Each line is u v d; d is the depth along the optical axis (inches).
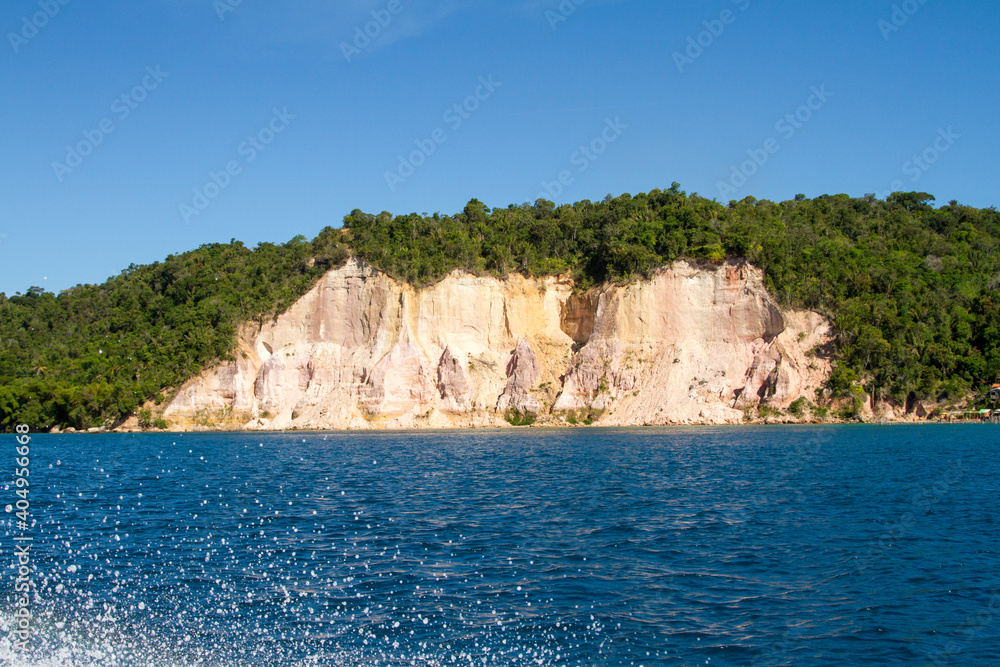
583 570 1045.2
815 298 4099.4
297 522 1400.1
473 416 4175.7
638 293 4249.5
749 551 1150.3
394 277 4399.6
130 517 1473.9
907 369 3838.6
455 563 1083.9
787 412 3858.3
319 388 4293.8
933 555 1122.0
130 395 4355.3
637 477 1980.8
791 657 754.2
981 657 754.8
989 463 2183.8
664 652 764.6
